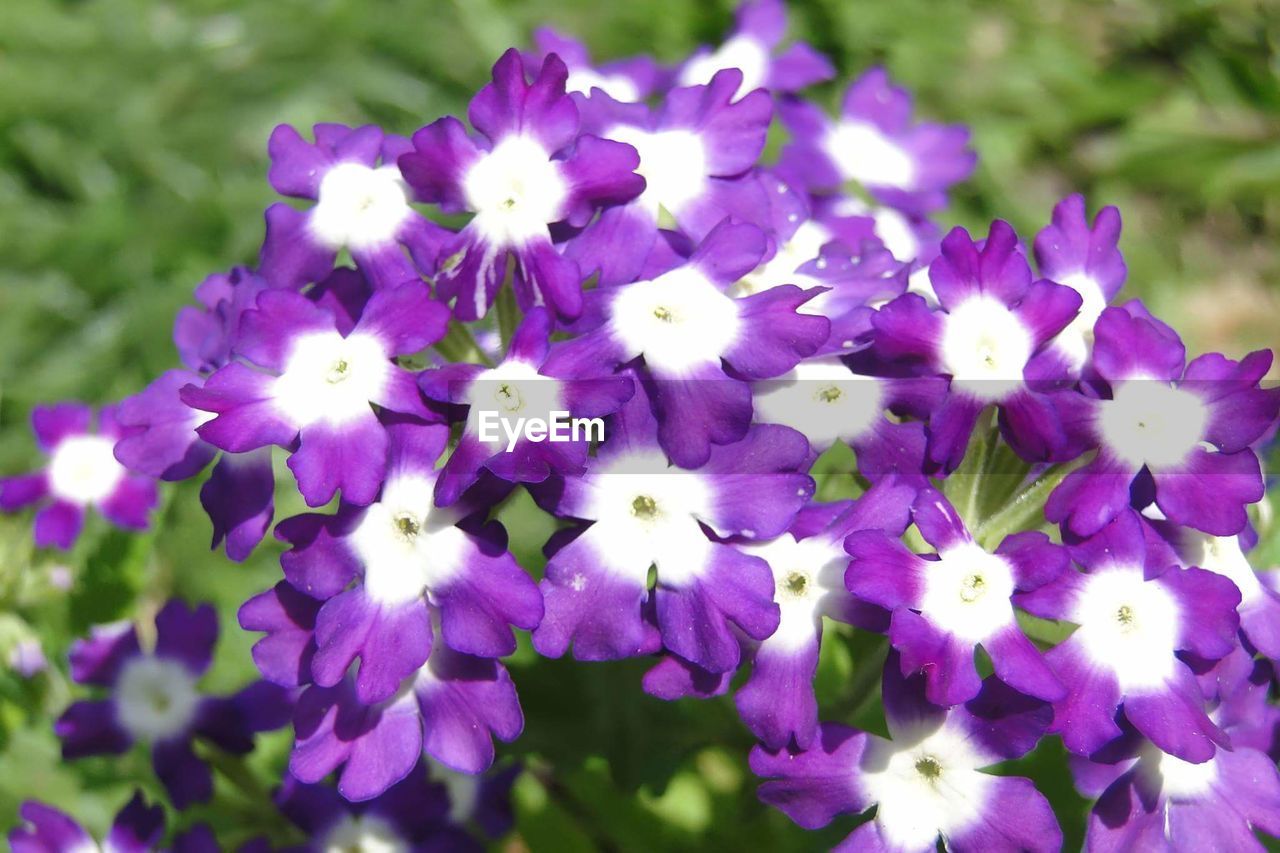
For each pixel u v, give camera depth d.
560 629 0.17
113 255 0.31
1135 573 0.17
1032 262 0.21
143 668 0.21
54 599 0.24
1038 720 0.17
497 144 0.18
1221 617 0.17
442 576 0.17
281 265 0.19
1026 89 0.35
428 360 0.18
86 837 0.21
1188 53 0.37
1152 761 0.18
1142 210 0.34
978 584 0.17
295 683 0.17
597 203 0.18
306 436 0.17
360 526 0.17
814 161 0.22
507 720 0.17
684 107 0.19
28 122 0.34
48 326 0.30
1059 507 0.17
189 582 0.25
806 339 0.17
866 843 0.17
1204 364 0.17
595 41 0.35
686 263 0.18
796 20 0.36
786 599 0.17
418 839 0.20
